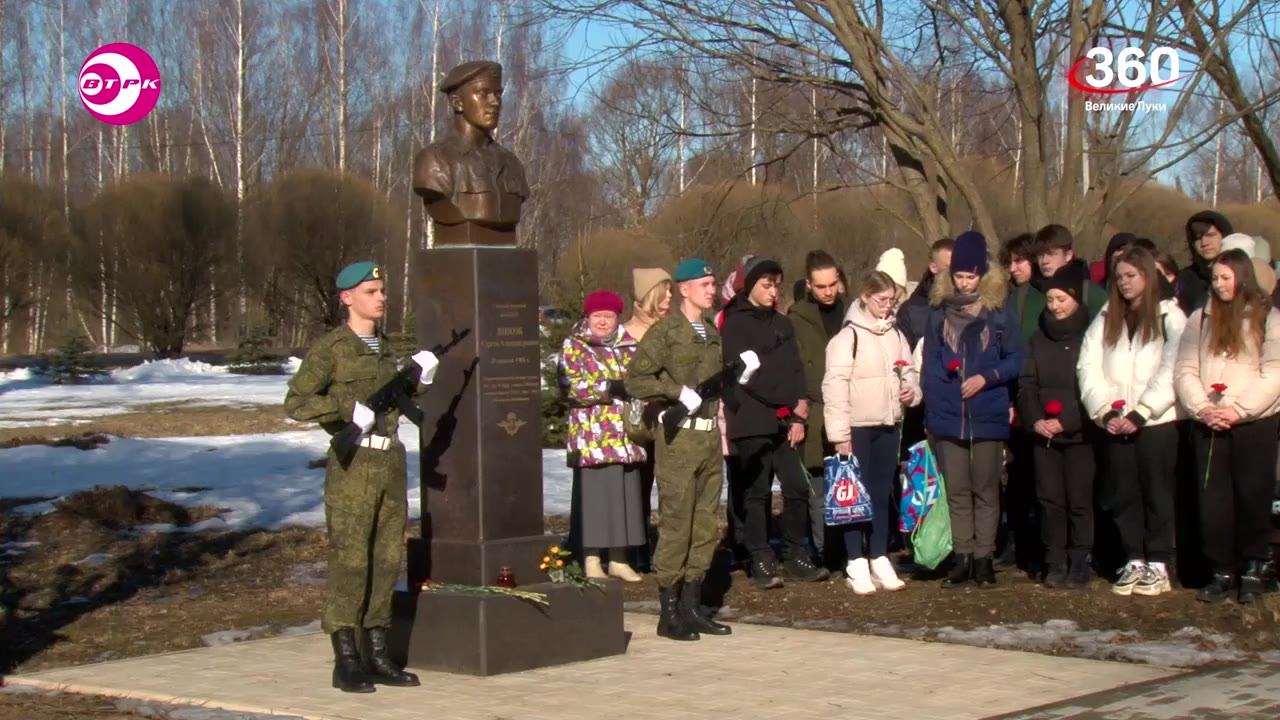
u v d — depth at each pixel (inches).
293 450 762.2
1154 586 356.2
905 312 408.5
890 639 329.4
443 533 307.9
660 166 1439.5
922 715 257.1
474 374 301.4
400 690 284.5
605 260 1390.3
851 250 1429.6
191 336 2113.7
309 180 1935.3
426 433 308.5
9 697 292.5
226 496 597.9
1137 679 280.4
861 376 377.7
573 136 1624.0
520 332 307.3
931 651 313.9
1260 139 596.7
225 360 1825.8
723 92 642.2
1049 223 555.5
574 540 414.0
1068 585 371.2
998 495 379.9
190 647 350.9
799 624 351.9
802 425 389.4
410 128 2071.9
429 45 2103.8
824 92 610.9
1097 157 555.2
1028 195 554.9
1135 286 355.3
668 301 403.2
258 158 2135.8
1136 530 362.6
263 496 600.1
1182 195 1448.1
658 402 329.1
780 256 1299.2
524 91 1754.4
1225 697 261.7
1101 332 361.1
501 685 287.4
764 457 388.2
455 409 304.3
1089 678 282.8
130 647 352.5
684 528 329.4
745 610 369.4
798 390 388.8
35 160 2336.4
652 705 269.0
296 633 363.3
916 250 1460.4
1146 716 250.8
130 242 1887.3
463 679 293.7
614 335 403.5
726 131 654.5
